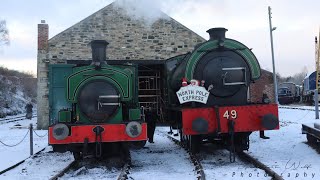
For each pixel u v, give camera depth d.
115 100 8.79
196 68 9.41
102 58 9.34
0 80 50.91
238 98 9.52
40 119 20.75
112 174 8.06
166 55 21.20
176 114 11.08
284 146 11.46
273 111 9.15
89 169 8.48
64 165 9.54
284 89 51.62
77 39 20.75
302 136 13.42
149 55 21.12
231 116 9.04
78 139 8.42
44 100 20.69
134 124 8.46
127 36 21.06
